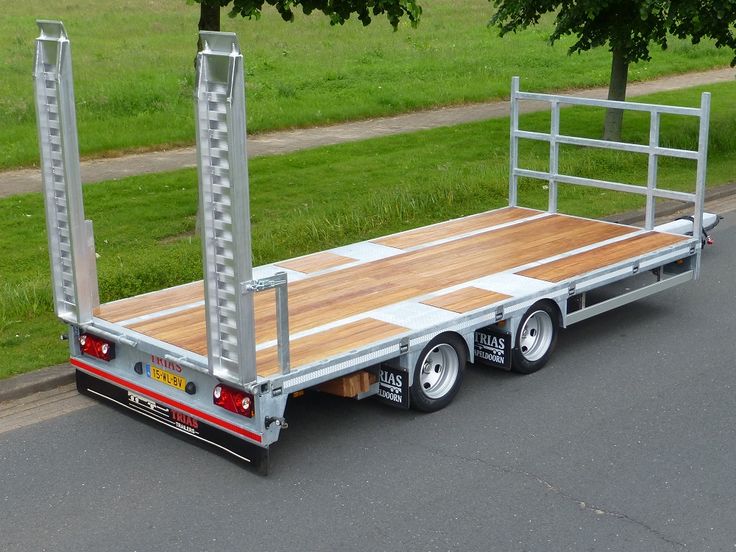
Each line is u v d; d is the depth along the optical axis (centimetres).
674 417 647
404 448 604
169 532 507
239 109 482
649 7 1389
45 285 863
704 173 839
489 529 506
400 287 717
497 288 709
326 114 1902
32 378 693
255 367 530
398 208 1166
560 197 1255
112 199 1262
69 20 3400
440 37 3256
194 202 1255
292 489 552
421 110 2044
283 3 940
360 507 531
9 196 1295
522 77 2427
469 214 1180
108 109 1916
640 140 1625
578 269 755
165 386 607
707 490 548
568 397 681
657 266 812
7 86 2097
